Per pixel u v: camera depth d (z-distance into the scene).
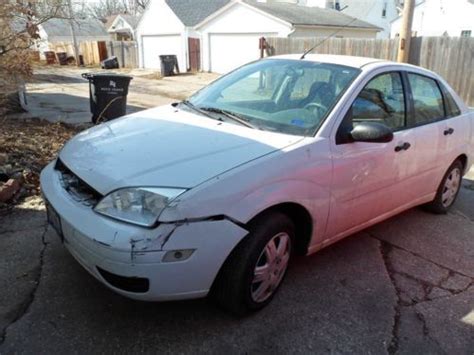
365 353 2.49
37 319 2.59
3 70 6.77
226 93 3.66
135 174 2.41
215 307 2.79
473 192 5.46
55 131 7.07
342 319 2.77
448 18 27.53
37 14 7.29
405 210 4.21
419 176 3.90
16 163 5.00
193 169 2.43
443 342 2.62
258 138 2.84
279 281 2.87
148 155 2.60
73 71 24.69
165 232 2.21
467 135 4.50
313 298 2.97
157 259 2.21
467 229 4.29
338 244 3.82
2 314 2.62
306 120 3.05
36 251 3.32
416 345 2.58
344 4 34.09
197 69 24.89
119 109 8.20
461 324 2.81
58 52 31.61
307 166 2.75
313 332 2.63
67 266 3.14
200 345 2.46
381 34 35.66
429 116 4.01
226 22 22.47
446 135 4.12
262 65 3.85
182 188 2.29
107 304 2.76
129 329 2.56
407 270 3.44
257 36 21.41
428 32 28.67
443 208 4.57
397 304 2.97
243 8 21.52
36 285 2.91
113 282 2.32
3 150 5.38
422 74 4.04
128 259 2.19
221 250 2.38
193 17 25.27
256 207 2.46
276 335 2.59
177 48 25.58
